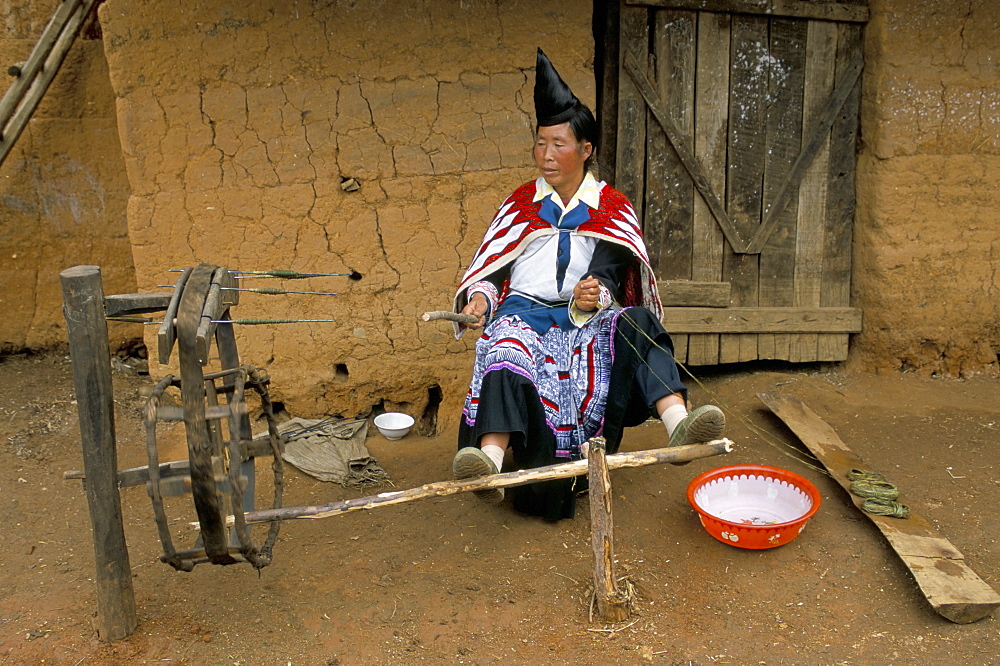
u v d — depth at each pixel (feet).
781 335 17.83
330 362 15.60
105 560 9.91
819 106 17.11
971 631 10.17
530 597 10.98
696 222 17.33
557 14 15.06
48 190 17.02
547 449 11.90
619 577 11.26
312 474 14.21
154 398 9.29
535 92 12.25
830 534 12.12
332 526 12.70
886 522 11.91
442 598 10.96
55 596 11.02
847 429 15.43
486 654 10.00
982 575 11.15
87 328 9.30
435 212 15.33
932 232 17.12
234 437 9.23
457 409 15.98
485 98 15.14
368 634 10.32
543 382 12.18
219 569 11.55
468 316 11.71
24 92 15.31
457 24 14.84
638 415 12.46
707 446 10.48
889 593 10.92
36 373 17.03
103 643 10.11
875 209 17.08
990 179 17.03
